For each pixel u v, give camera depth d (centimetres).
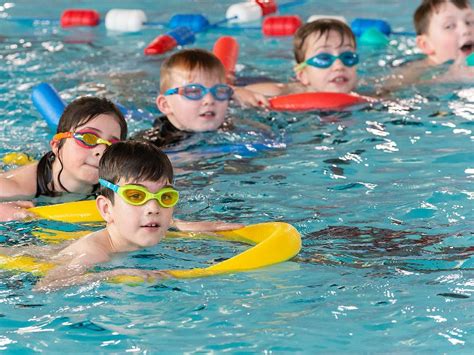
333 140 670
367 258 456
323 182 580
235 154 644
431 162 609
